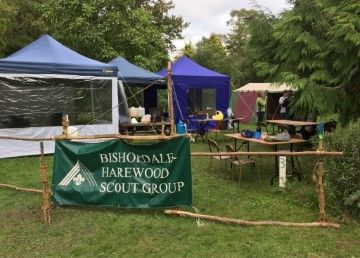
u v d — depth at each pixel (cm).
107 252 514
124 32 2266
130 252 511
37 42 1289
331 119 1005
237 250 508
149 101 2053
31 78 1162
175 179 626
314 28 893
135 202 638
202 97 1734
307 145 1158
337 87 882
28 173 955
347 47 810
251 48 1017
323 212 580
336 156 598
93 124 1269
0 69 1115
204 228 580
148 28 2486
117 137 636
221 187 818
